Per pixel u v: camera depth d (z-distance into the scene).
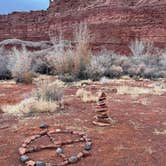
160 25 34.91
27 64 16.22
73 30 38.72
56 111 8.26
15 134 6.15
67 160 4.68
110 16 38.38
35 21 43.75
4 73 17.62
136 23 36.44
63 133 6.16
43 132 6.15
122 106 9.05
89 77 16.86
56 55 17.50
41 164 4.45
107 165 4.56
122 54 34.97
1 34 44.53
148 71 19.62
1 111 8.30
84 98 9.87
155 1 37.22
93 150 5.19
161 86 13.84
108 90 12.49
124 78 18.39
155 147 5.36
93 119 7.34
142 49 28.39
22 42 37.44
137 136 6.01
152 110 8.51
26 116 7.74
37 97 9.38
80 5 43.94
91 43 36.84
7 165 4.57
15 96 11.02
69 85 14.21
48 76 17.94
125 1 40.59
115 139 5.80
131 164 4.60
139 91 12.16
